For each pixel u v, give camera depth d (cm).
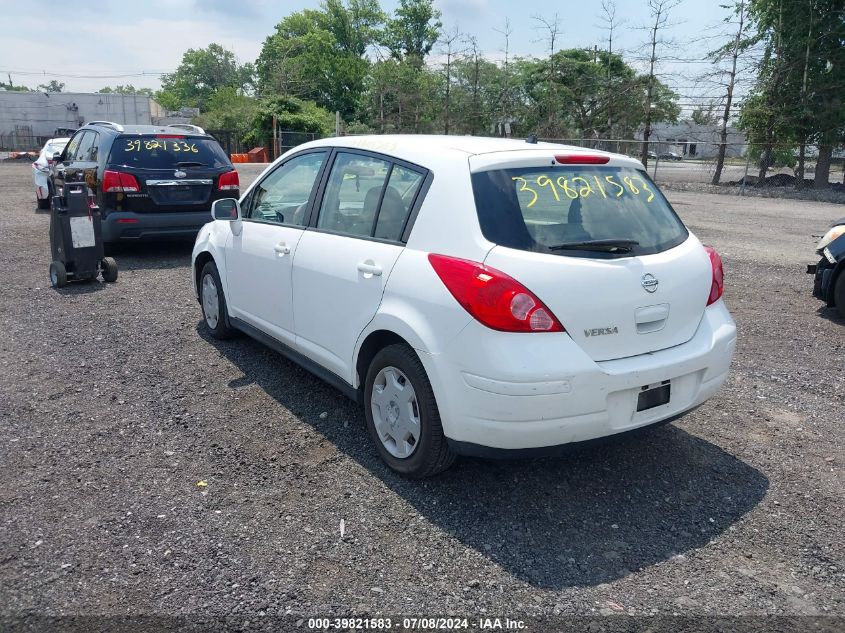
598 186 376
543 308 318
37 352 580
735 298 816
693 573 310
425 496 367
